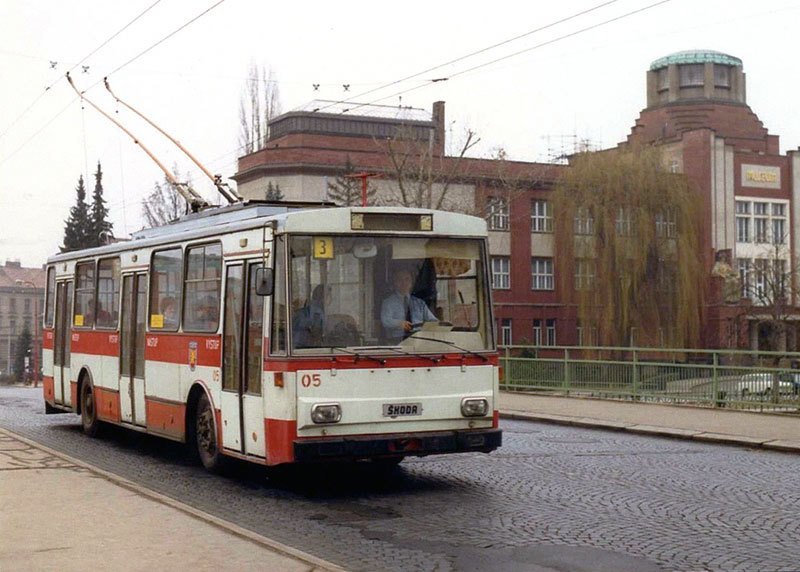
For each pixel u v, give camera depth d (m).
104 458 15.31
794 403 20.17
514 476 12.97
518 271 63.44
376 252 11.70
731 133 78.88
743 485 12.05
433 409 11.70
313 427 11.15
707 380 21.98
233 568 7.55
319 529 9.66
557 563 8.08
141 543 8.44
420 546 8.82
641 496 11.27
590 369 25.28
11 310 124.00
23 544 8.41
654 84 82.50
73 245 83.75
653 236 52.53
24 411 24.86
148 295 15.17
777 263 65.44
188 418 13.83
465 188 56.41
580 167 53.66
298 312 11.29
